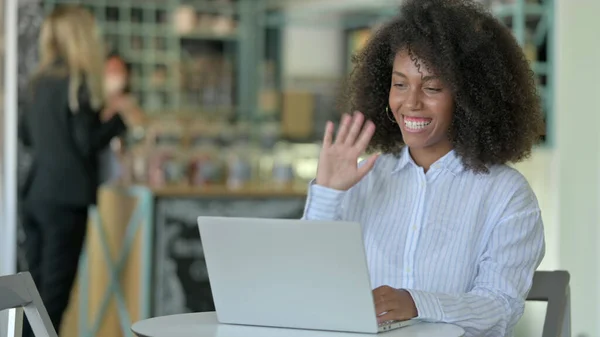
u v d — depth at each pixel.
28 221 5.14
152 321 2.13
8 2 4.93
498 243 2.26
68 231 5.15
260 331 2.01
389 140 2.52
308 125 7.81
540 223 2.30
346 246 1.90
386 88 2.52
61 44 5.16
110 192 5.65
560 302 2.39
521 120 2.37
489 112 2.31
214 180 5.86
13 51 4.93
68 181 5.12
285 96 7.81
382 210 2.37
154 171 5.83
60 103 5.12
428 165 2.37
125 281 5.34
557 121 4.91
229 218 2.00
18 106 5.15
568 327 2.41
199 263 5.14
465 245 2.28
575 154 4.76
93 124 5.18
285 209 5.30
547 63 5.59
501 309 2.17
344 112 2.63
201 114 7.87
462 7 2.36
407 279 2.30
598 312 4.59
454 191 2.32
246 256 2.01
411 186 2.36
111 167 5.88
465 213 2.29
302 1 7.98
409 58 2.27
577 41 4.75
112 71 6.38
